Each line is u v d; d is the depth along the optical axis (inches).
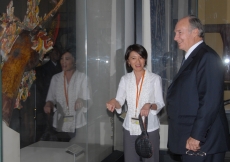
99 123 147.6
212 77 94.8
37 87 97.6
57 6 108.4
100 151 149.7
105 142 155.9
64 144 115.8
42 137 101.6
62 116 113.8
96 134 144.6
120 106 125.2
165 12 186.5
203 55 97.2
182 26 101.7
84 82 130.6
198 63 97.5
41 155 100.9
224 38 194.7
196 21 101.1
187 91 98.9
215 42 196.2
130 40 177.3
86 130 133.3
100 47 147.3
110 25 158.1
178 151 101.7
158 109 120.1
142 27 183.8
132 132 120.6
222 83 96.2
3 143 82.7
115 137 167.2
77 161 125.6
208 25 196.1
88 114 135.2
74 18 122.0
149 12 182.9
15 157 87.8
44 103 102.2
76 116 124.3
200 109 95.1
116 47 164.4
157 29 184.7
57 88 110.1
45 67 101.7
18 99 88.2
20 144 90.4
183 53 187.9
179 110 101.0
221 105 98.0
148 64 184.2
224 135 100.0
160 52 185.9
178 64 188.4
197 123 95.0
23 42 89.0
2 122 81.7
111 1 158.2
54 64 107.4
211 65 95.4
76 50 123.9
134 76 123.6
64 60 114.0
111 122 162.6
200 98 96.5
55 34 107.4
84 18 130.4
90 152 138.0
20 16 87.5
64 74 114.6
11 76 84.3
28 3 91.0
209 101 94.1
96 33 142.6
